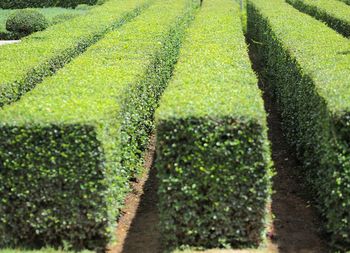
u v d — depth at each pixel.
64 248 6.59
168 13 16.38
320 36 11.44
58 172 6.43
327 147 6.62
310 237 7.11
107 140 6.64
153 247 7.10
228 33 11.98
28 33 23.16
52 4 31.53
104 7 18.95
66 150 6.36
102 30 14.38
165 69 12.07
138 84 8.80
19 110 6.81
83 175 6.41
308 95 8.19
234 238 6.62
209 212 6.54
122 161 7.90
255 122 6.23
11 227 6.70
